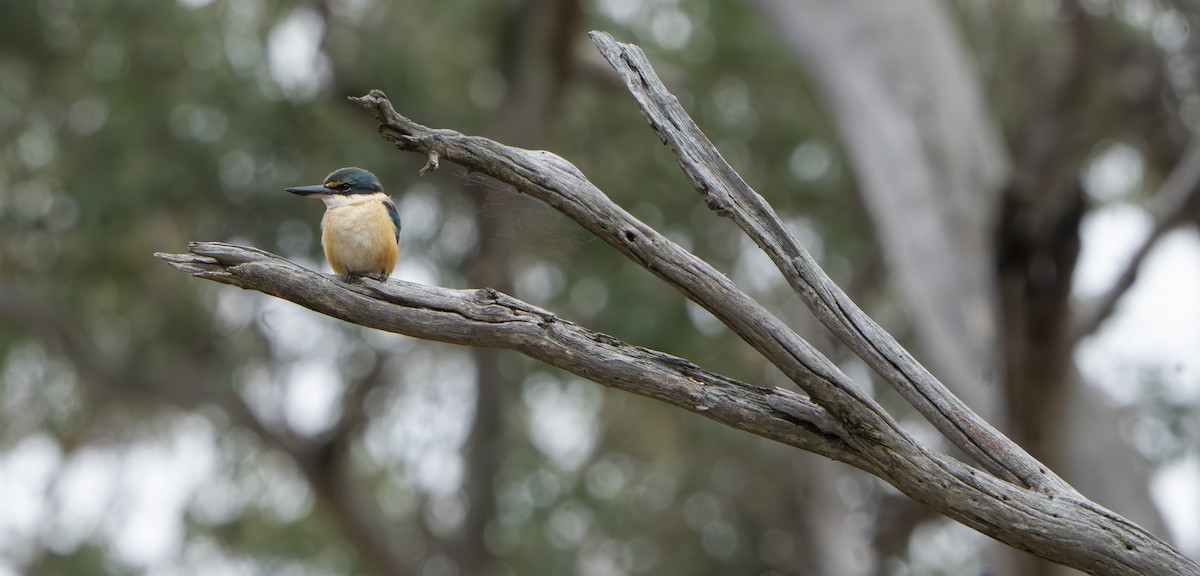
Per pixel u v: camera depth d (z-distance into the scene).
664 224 18.42
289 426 19.66
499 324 4.57
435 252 17.14
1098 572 4.56
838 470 20.08
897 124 12.92
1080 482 10.52
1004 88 15.00
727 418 4.62
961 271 12.12
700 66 18.66
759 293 17.16
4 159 18.19
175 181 16.48
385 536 20.50
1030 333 9.59
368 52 16.78
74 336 19.08
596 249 16.56
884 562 18.86
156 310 19.23
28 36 17.25
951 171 12.62
